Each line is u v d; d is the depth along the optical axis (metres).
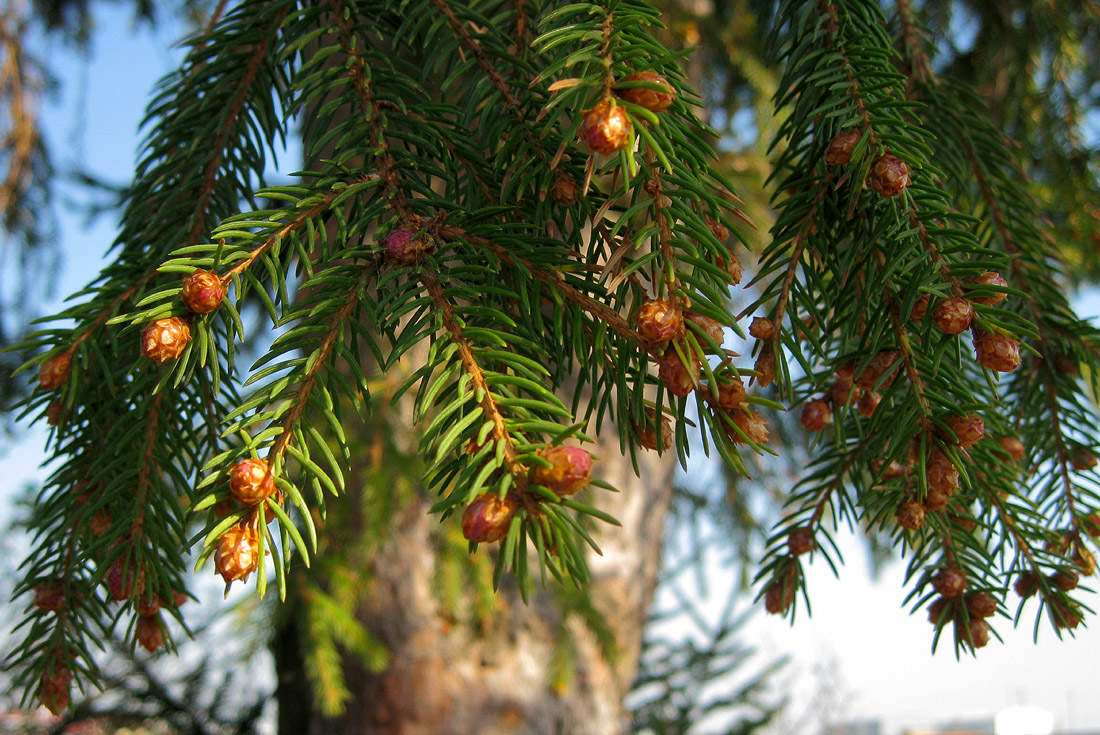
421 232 0.31
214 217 0.42
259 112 0.42
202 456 0.41
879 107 0.33
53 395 0.38
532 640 1.06
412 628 1.00
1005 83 1.13
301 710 1.06
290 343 0.30
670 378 0.29
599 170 0.31
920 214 0.33
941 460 0.32
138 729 1.40
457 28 0.38
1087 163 1.00
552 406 0.28
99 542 0.34
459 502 0.27
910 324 0.33
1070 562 0.37
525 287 0.32
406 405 0.87
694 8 1.20
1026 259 0.47
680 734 2.14
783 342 0.34
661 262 0.30
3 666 0.37
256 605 0.86
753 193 1.25
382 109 0.35
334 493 0.29
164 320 0.29
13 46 1.21
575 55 0.29
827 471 0.40
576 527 0.26
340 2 0.38
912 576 0.38
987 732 7.77
